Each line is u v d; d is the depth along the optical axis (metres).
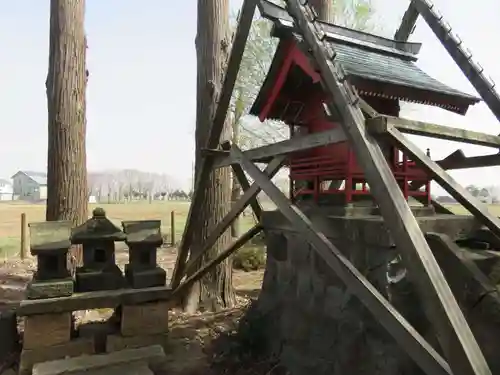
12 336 4.21
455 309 1.98
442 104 3.60
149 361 3.84
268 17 3.63
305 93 4.15
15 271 9.09
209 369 3.99
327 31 3.93
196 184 4.58
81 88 6.69
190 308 6.10
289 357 3.79
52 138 6.55
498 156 3.68
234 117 12.25
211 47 6.12
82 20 6.76
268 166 3.64
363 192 3.50
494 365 2.48
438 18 3.65
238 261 10.36
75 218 6.55
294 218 3.12
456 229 3.20
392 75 3.47
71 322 4.08
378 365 2.86
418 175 3.57
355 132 2.46
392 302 2.74
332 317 3.34
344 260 2.67
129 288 4.28
